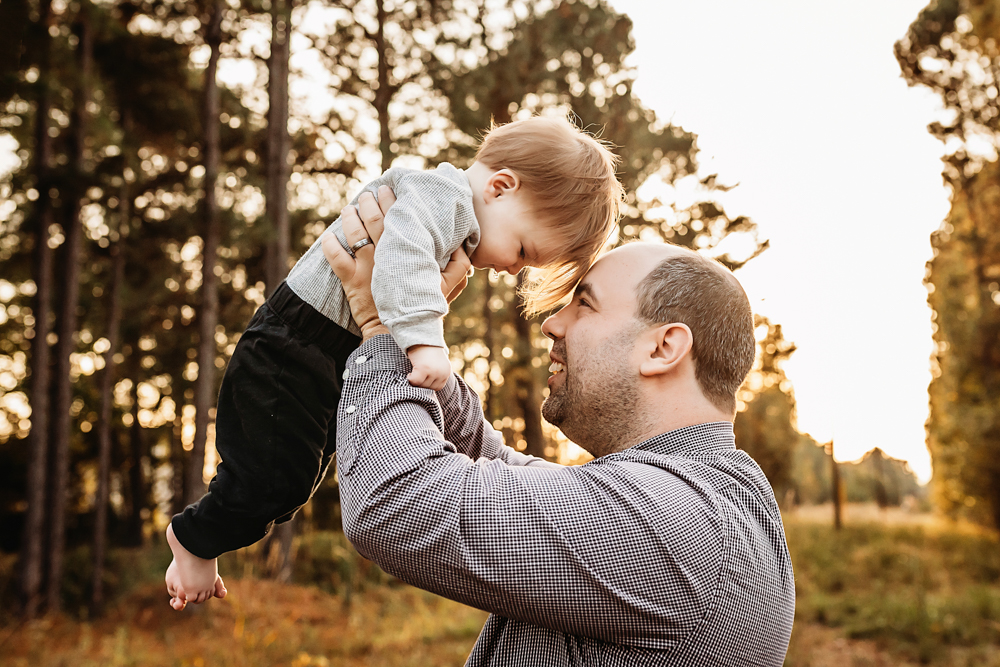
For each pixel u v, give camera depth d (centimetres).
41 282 1246
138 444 2356
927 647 739
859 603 937
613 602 97
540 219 149
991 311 1833
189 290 1714
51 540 1318
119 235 1524
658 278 124
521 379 1697
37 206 1241
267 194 1336
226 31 1340
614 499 102
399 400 110
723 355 123
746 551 106
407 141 1429
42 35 879
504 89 1341
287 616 970
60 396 1374
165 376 2277
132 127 1477
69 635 1005
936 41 1923
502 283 1892
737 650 102
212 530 128
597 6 1338
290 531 1195
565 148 154
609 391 123
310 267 134
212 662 739
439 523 99
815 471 3762
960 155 1955
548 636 106
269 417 127
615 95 1232
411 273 119
